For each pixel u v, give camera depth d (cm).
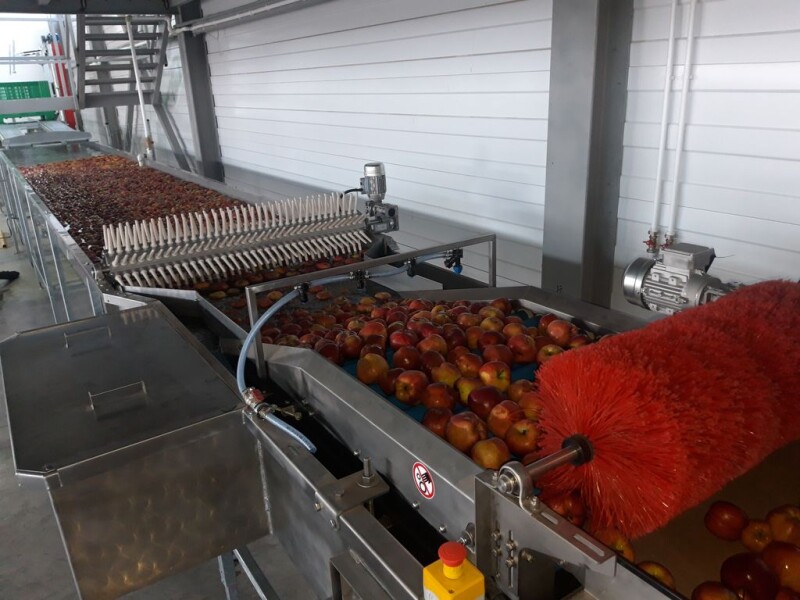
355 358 142
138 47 662
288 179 509
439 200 338
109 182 438
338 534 92
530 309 169
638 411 66
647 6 205
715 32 192
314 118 442
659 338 78
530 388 118
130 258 209
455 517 84
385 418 100
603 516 73
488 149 295
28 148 677
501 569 73
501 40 270
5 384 125
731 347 78
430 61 315
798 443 118
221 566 174
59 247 303
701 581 91
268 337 157
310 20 409
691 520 102
